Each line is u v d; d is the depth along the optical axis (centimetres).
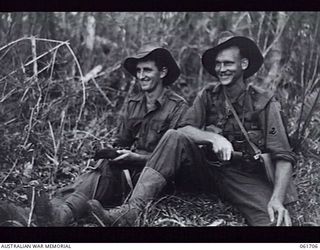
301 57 543
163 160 391
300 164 450
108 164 410
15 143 445
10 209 382
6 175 427
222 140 392
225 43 411
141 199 387
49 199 391
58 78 528
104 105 542
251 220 394
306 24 550
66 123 500
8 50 461
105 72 565
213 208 411
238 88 416
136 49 580
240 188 402
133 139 437
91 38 583
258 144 405
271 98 409
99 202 388
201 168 409
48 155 458
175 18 600
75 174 440
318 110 482
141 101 437
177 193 424
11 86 463
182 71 584
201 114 421
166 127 423
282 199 386
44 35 525
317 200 418
